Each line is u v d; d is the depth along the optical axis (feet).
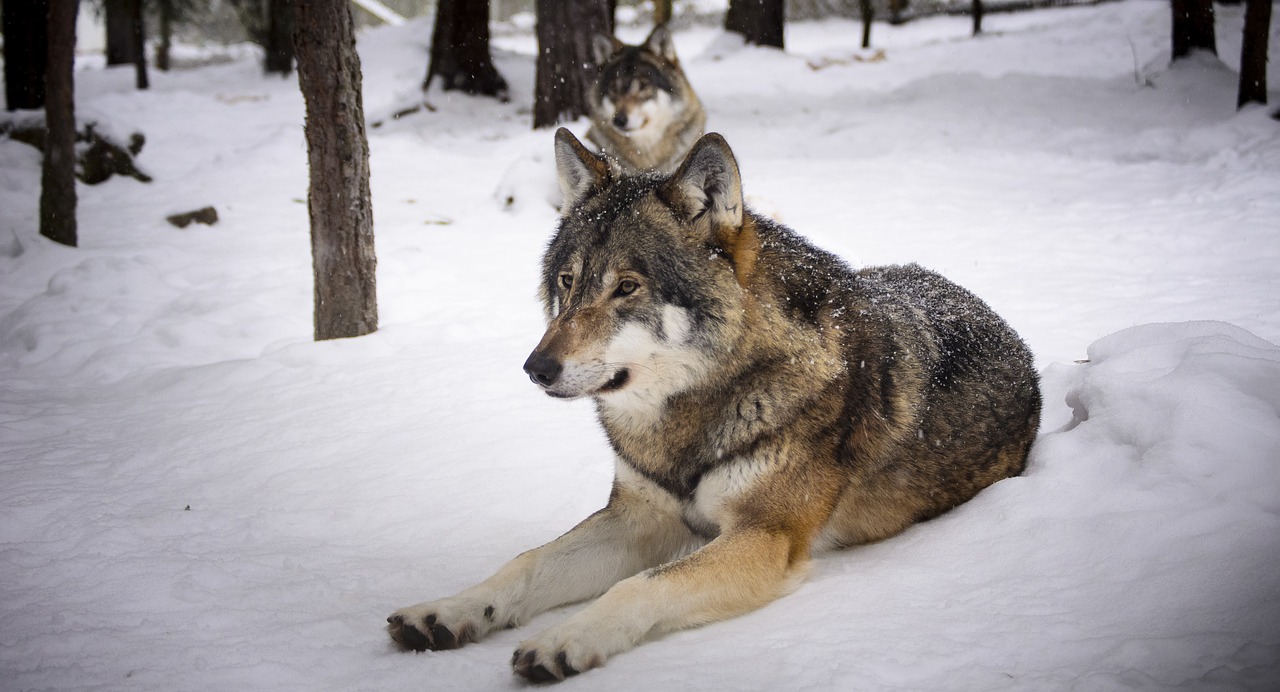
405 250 31.40
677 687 8.38
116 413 19.08
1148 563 9.21
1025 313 21.88
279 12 86.89
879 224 33.35
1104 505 10.38
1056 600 9.05
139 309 26.40
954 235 31.22
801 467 10.68
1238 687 7.14
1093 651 8.05
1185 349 12.30
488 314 24.99
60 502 14.01
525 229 35.81
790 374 10.67
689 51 102.63
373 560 11.93
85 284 27.61
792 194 39.52
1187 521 9.54
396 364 21.07
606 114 37.76
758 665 8.61
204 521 13.29
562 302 11.35
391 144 53.78
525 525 12.97
